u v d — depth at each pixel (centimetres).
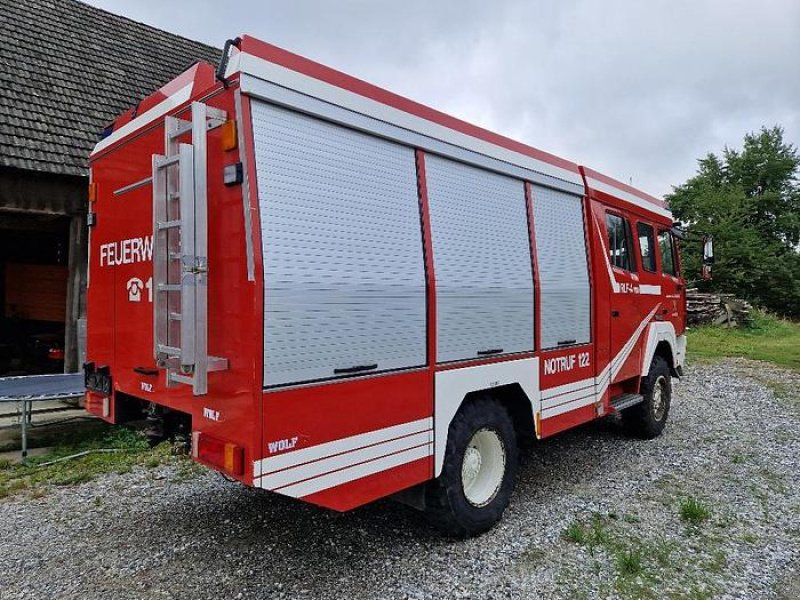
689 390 964
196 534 388
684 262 2544
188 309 268
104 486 481
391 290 326
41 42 898
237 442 269
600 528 405
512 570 343
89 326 427
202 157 269
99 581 326
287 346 271
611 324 555
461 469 374
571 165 521
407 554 361
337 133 305
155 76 1005
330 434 291
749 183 3481
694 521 421
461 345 374
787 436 671
